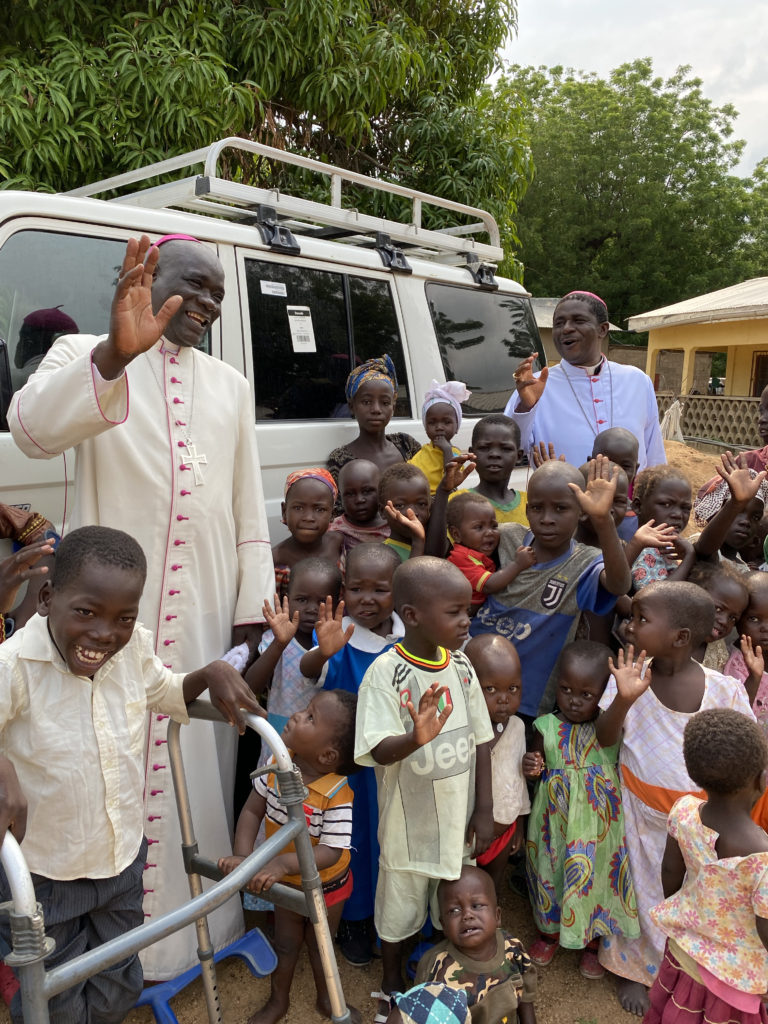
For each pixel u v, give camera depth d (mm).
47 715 1932
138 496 2688
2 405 2947
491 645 2885
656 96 35906
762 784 2246
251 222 4359
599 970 2986
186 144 6938
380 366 4000
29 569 2041
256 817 2736
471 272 5145
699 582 3320
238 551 3027
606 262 35094
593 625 3439
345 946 3014
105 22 6805
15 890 1412
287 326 3916
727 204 34219
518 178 9570
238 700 2105
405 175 9227
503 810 2928
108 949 1550
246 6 7492
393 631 3061
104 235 3268
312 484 3293
